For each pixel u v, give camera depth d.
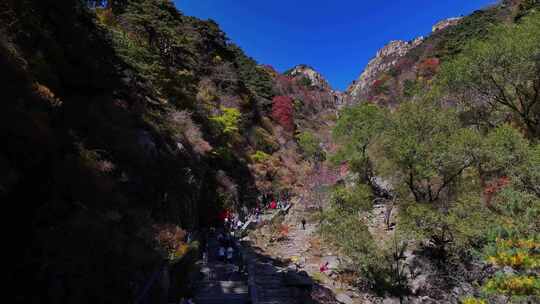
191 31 37.91
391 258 13.56
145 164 11.39
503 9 46.78
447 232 12.88
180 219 12.87
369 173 23.28
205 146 20.88
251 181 28.75
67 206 6.02
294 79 108.69
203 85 33.94
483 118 18.14
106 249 6.10
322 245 18.55
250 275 12.44
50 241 5.00
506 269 7.52
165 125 16.30
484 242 10.68
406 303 11.85
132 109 13.57
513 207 8.98
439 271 12.42
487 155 11.83
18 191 5.21
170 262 8.70
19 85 6.29
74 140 7.77
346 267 14.95
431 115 13.59
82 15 12.95
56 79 8.73
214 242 17.08
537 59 14.00
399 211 14.83
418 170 13.23
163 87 21.61
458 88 17.64
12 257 4.55
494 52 14.49
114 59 13.96
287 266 15.85
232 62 46.75
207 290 11.02
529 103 15.97
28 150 5.52
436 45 62.03
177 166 14.44
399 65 76.69
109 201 7.56
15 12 8.09
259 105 47.19
